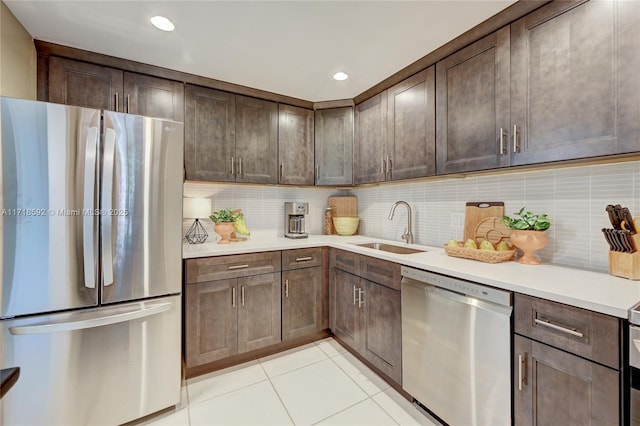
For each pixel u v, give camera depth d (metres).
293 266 2.41
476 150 1.67
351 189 3.34
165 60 2.02
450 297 1.47
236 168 2.43
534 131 1.40
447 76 1.84
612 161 1.35
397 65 2.09
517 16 1.46
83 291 1.45
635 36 1.10
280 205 3.03
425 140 1.99
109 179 1.50
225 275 2.10
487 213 1.96
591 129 1.21
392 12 1.52
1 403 1.32
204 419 1.63
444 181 2.27
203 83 2.29
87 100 1.89
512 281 1.25
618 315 0.93
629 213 1.28
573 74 1.27
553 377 1.09
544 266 1.56
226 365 2.17
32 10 1.49
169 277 1.70
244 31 1.69
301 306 2.45
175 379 1.72
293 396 1.83
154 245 1.64
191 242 2.53
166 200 1.68
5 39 1.45
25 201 1.33
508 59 1.51
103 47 1.85
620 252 1.31
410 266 1.73
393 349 1.85
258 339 2.24
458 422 1.42
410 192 2.58
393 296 1.86
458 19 1.58
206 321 2.04
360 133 2.65
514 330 1.22
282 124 2.66
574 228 1.56
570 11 1.28
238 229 2.63
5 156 1.30
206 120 2.30
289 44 1.83
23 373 1.34
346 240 2.75
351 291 2.27
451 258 1.79
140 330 1.60
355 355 2.34
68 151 1.41
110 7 1.48
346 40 1.78
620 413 0.93
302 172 2.76
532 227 1.58
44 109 1.36
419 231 2.49
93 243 1.47
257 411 1.69
